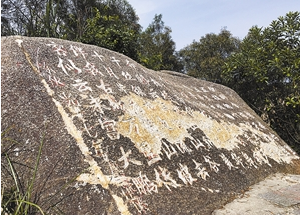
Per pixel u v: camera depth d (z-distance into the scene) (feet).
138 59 26.22
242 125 17.46
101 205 7.33
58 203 7.30
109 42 23.59
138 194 7.97
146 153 9.51
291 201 10.34
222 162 11.81
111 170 8.18
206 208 9.02
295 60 20.74
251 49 24.49
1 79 9.28
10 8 23.56
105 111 9.94
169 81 17.67
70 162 7.95
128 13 40.52
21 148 8.18
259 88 24.44
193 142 11.72
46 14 18.98
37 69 9.96
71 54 11.61
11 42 10.52
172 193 8.67
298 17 23.06
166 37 55.21
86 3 30.35
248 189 11.44
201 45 45.85
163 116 11.95
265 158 14.96
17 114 8.70
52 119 8.79
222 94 21.86
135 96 11.79
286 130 23.54
